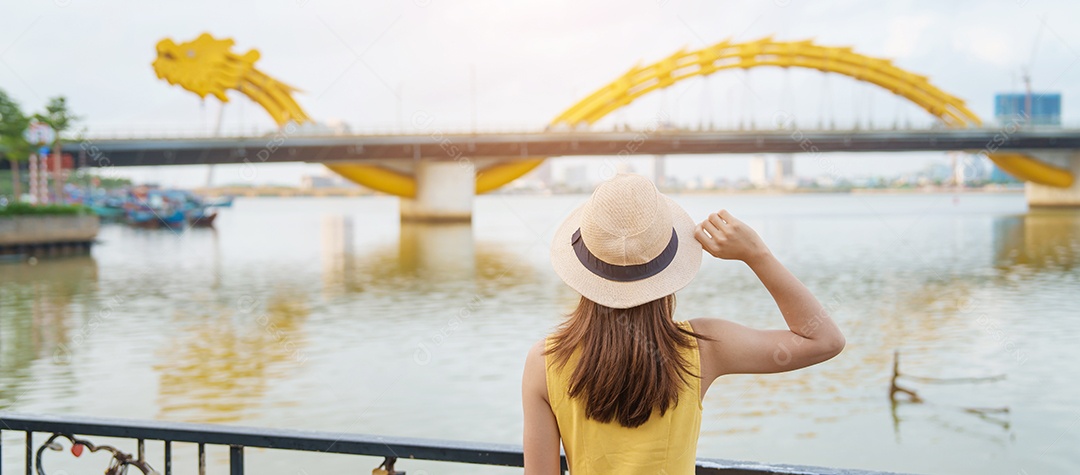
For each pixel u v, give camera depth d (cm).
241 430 270
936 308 3347
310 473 1212
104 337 2728
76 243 6556
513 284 4200
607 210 205
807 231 8281
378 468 266
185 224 10575
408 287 4141
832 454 1472
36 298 3803
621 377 201
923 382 1992
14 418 292
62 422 287
